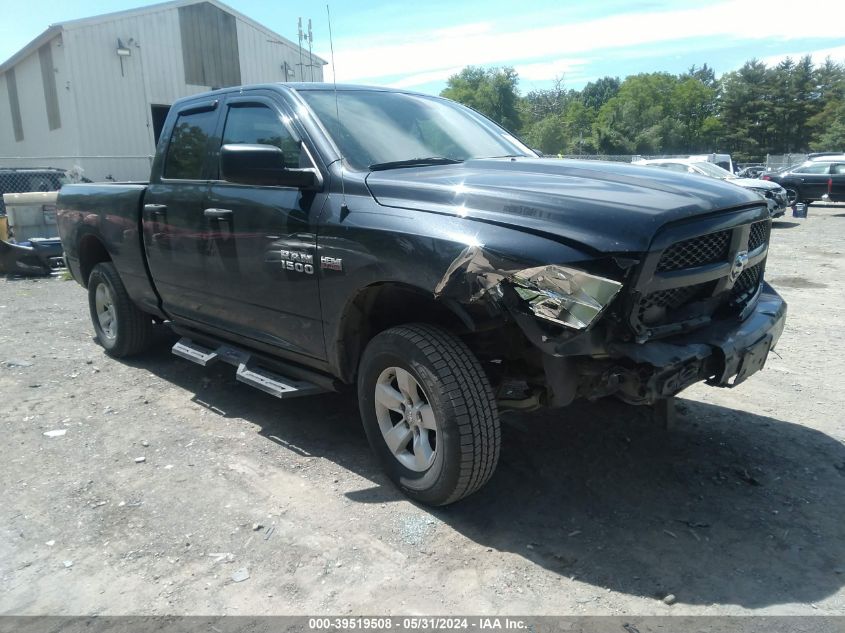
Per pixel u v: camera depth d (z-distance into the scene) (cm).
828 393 471
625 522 311
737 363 299
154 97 2127
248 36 2323
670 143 8438
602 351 267
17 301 851
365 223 319
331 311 342
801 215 2045
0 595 267
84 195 558
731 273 309
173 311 484
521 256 266
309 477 358
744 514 317
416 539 299
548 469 362
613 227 266
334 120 378
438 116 434
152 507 329
